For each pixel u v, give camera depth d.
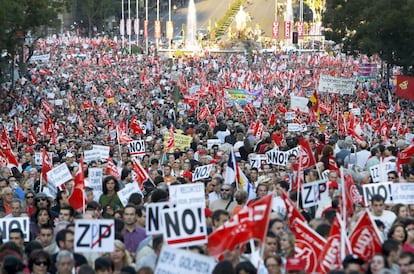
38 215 37.09
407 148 52.16
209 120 93.75
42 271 29.61
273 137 63.81
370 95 143.62
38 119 110.81
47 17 152.38
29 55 176.12
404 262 27.78
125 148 62.72
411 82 113.06
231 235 27.83
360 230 29.61
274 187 40.62
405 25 141.50
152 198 37.62
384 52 149.50
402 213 36.25
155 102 131.50
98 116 111.50
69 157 58.00
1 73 150.88
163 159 59.50
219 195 41.22
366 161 53.06
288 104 124.69
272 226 32.00
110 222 30.64
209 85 147.12
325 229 32.28
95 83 171.38
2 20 135.12
